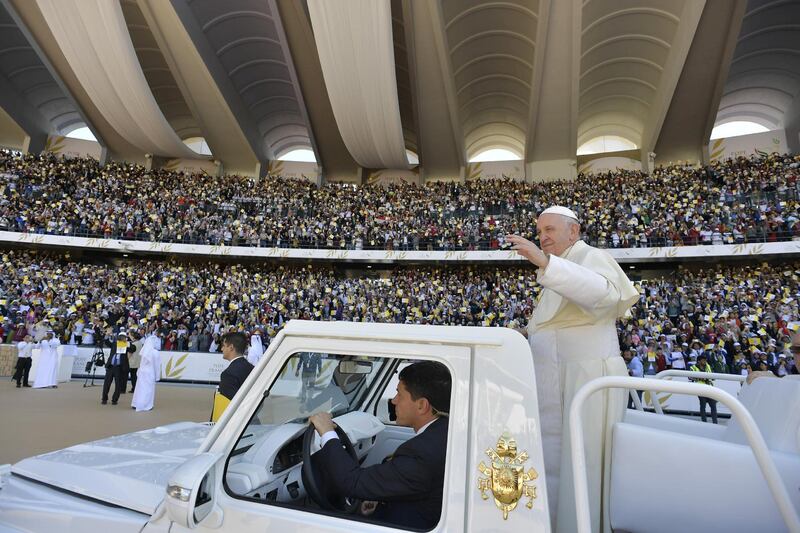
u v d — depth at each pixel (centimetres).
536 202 2605
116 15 1964
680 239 2061
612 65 2542
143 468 178
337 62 2100
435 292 2214
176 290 2197
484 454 124
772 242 1888
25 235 2339
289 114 3325
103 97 2416
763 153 2606
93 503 162
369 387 217
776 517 119
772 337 1498
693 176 2503
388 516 147
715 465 127
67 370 1534
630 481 139
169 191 2855
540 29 2147
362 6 1853
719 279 1947
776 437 143
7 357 1603
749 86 2784
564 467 162
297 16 2275
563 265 156
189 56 2539
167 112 3272
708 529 126
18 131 3089
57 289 2102
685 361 1408
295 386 166
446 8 2203
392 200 2897
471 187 2952
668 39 2253
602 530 151
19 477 184
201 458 141
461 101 2881
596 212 2394
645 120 2792
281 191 2995
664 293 1936
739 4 2014
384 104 2316
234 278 2403
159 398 1242
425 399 154
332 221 2647
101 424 841
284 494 169
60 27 2036
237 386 512
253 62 2770
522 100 2894
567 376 176
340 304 2155
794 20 2309
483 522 119
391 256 2436
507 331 137
